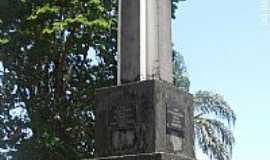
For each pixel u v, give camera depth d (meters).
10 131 23.58
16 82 24.02
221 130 31.58
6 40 22.88
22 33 22.95
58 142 22.52
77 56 24.75
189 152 12.91
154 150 12.05
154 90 12.41
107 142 12.73
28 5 23.22
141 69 12.98
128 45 13.26
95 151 12.88
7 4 23.39
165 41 13.53
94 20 21.80
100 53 24.31
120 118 12.69
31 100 23.84
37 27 22.80
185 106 13.10
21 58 24.00
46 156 22.44
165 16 13.66
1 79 24.06
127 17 13.43
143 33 13.19
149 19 13.34
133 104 12.60
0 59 23.70
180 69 29.33
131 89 12.71
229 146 31.61
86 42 23.52
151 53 13.20
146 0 13.41
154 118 12.24
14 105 24.06
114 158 12.44
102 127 12.90
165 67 13.37
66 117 23.66
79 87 24.25
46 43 23.22
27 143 22.41
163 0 13.70
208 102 32.00
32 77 24.14
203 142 31.16
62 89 24.23
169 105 12.66
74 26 21.98
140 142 12.27
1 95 24.03
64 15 22.48
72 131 23.53
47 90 24.30
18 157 22.59
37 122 22.75
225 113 31.97
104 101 13.02
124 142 12.50
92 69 24.64
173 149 12.48
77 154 22.81
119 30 13.47
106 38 23.67
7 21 23.56
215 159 31.22
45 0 22.45
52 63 24.50
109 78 24.27
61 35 23.59
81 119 23.72
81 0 22.19
